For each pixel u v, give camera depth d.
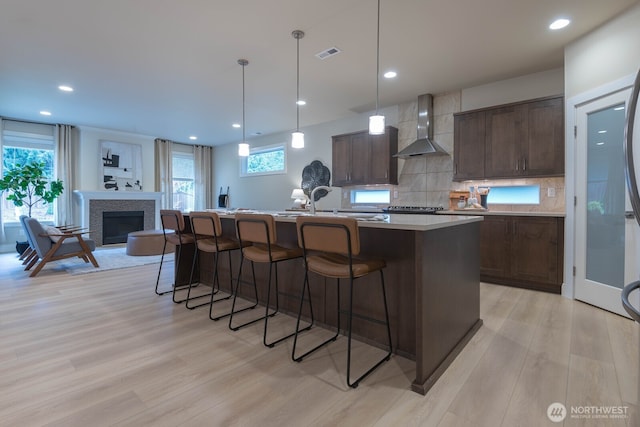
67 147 6.57
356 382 1.74
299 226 1.98
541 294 3.35
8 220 6.21
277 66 3.73
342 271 1.82
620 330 2.40
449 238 1.99
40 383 1.76
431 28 2.92
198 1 2.53
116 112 5.64
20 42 3.15
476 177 4.09
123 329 2.50
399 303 2.10
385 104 5.16
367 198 5.64
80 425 1.43
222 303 3.13
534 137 3.67
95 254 5.89
